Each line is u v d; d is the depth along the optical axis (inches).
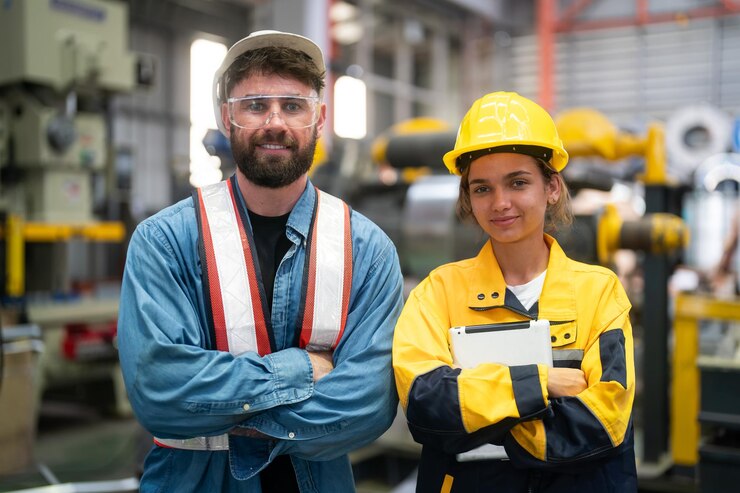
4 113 145.0
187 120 303.7
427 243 120.1
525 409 40.5
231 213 47.6
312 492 46.3
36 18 140.9
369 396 44.5
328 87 270.2
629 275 171.3
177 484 45.9
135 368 42.9
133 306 44.3
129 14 272.7
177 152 300.2
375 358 45.7
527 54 367.6
